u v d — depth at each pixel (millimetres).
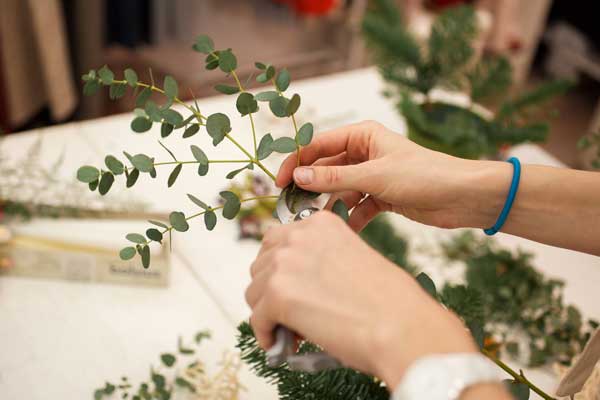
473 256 713
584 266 757
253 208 737
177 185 775
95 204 698
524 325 652
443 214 457
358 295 296
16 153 800
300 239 323
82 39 1346
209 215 392
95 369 568
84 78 389
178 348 594
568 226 437
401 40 780
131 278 645
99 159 812
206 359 589
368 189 437
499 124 750
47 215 673
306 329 301
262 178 794
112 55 1652
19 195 700
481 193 437
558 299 655
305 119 953
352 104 1012
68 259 631
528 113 772
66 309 617
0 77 1242
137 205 713
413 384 264
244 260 700
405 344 279
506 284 661
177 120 372
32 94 1355
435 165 436
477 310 475
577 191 428
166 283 648
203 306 641
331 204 480
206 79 1679
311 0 1719
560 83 755
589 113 2002
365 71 1105
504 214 441
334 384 436
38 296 626
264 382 577
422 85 800
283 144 384
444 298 484
